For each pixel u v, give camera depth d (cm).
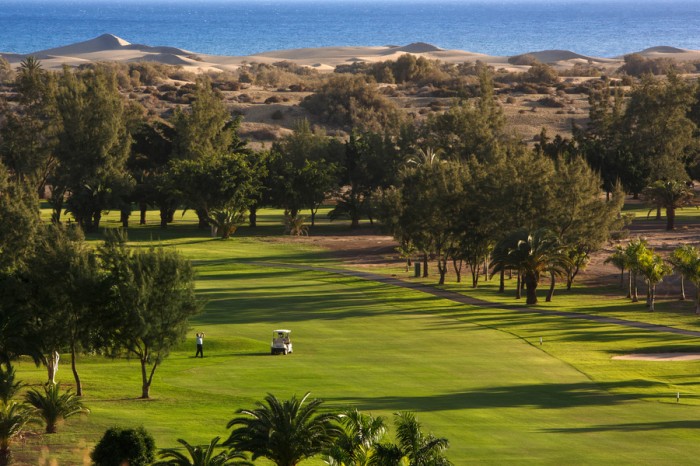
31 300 5609
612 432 5134
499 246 10462
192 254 14312
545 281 12231
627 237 14425
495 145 14725
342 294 10950
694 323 9194
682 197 15400
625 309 10081
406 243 12775
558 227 11269
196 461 3697
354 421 3697
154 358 5728
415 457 3566
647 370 7019
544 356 7531
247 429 3950
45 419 4738
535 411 5616
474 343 8056
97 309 5628
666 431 5175
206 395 5741
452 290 11381
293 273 12662
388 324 9019
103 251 5850
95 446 4216
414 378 6550
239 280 12044
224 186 15938
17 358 6088
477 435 4956
